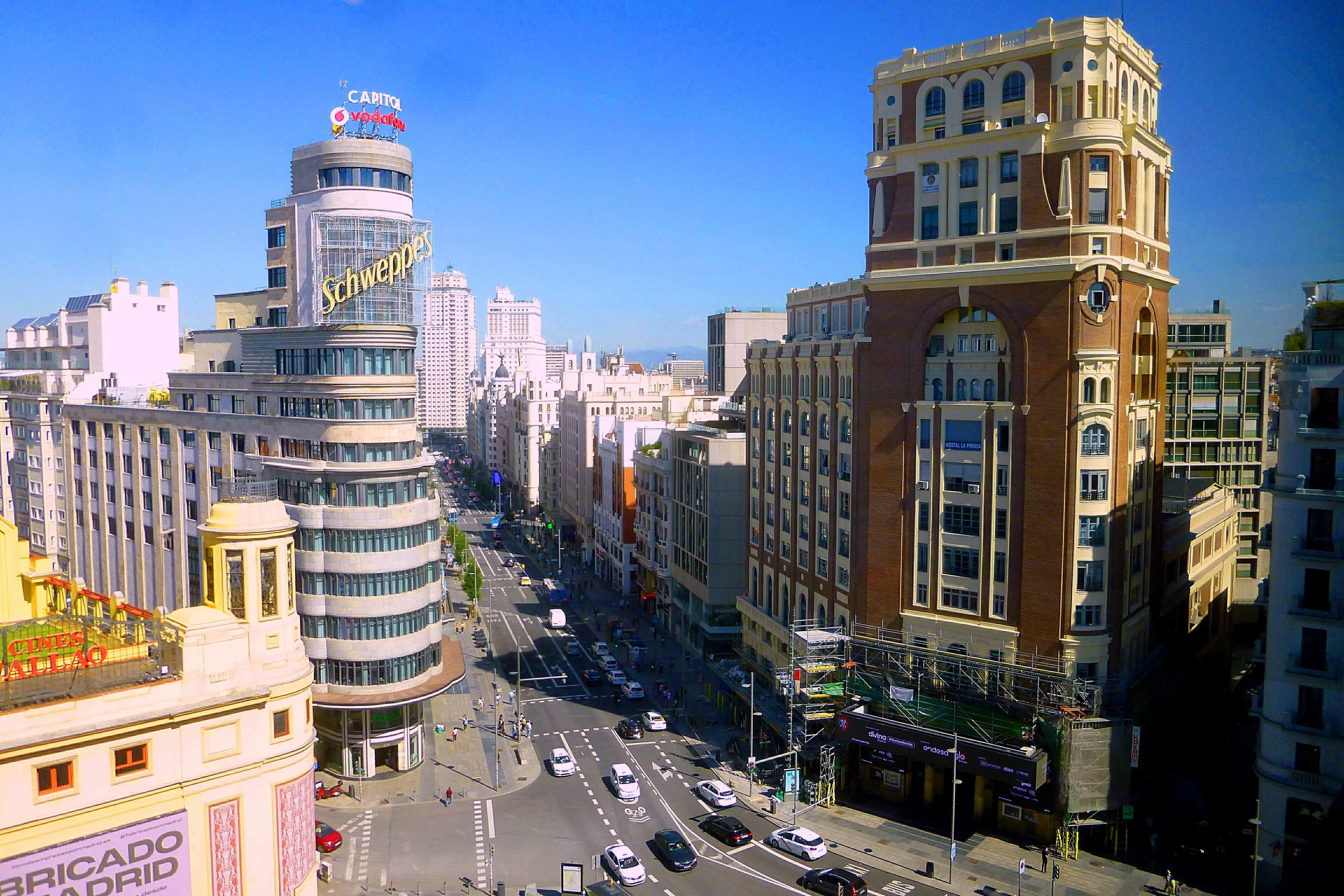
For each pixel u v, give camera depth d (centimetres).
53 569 5469
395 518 8344
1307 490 5841
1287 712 5903
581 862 6806
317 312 8738
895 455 7706
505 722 9944
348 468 8169
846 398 8319
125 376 13038
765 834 7275
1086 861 6669
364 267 8625
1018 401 7056
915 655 7512
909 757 7131
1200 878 6375
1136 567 7475
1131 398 7169
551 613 13938
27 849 3672
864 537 8044
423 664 8694
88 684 4031
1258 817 6084
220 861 4262
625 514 16075
